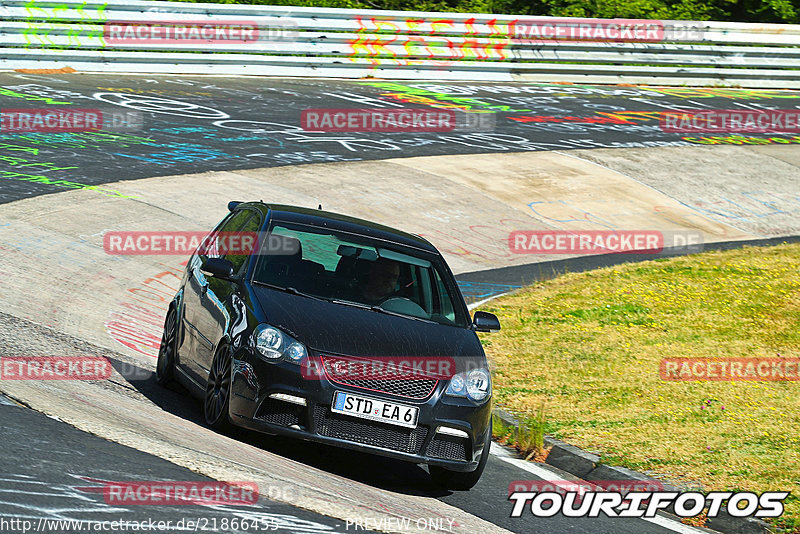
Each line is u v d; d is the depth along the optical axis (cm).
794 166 8806
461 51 10212
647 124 9562
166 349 3012
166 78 8644
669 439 3225
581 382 3825
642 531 2494
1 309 3425
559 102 9975
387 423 2386
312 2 12025
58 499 1684
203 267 2689
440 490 2562
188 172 6288
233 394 2416
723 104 10769
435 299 2812
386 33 9762
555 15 13488
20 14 8025
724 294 5278
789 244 6681
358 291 2720
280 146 7231
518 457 3106
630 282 5462
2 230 4575
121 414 2373
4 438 1947
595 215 7019
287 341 2402
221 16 8931
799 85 11925
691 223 7162
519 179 7444
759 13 14512
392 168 7188
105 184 5734
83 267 4362
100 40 8406
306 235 2867
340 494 2145
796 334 4681
